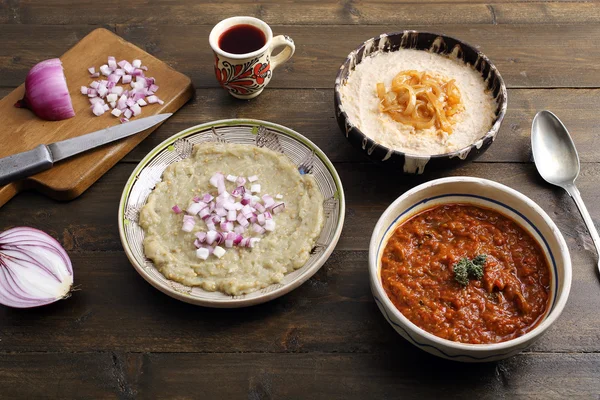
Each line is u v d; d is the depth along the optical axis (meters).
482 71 0.84
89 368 0.71
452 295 0.69
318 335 0.73
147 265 0.75
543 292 0.69
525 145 0.85
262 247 0.75
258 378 0.71
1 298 0.73
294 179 0.79
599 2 0.98
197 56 0.93
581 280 0.75
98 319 0.74
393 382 0.70
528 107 0.87
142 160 0.80
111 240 0.79
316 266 0.72
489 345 0.63
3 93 0.90
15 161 0.80
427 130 0.81
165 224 0.77
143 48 0.94
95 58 0.91
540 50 0.93
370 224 0.79
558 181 0.81
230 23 0.87
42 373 0.71
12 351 0.72
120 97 0.88
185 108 0.89
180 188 0.79
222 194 0.78
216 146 0.82
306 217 0.76
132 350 0.72
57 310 0.74
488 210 0.74
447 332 0.67
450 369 0.71
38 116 0.86
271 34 0.85
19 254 0.75
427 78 0.83
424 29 0.95
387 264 0.72
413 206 0.74
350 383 0.70
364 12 0.97
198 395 0.70
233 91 0.88
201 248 0.75
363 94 0.83
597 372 0.70
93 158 0.83
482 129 0.80
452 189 0.74
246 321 0.74
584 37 0.94
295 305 0.74
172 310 0.74
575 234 0.78
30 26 0.96
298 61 0.92
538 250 0.71
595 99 0.88
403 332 0.67
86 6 0.99
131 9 0.98
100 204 0.81
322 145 0.85
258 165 0.81
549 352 0.71
